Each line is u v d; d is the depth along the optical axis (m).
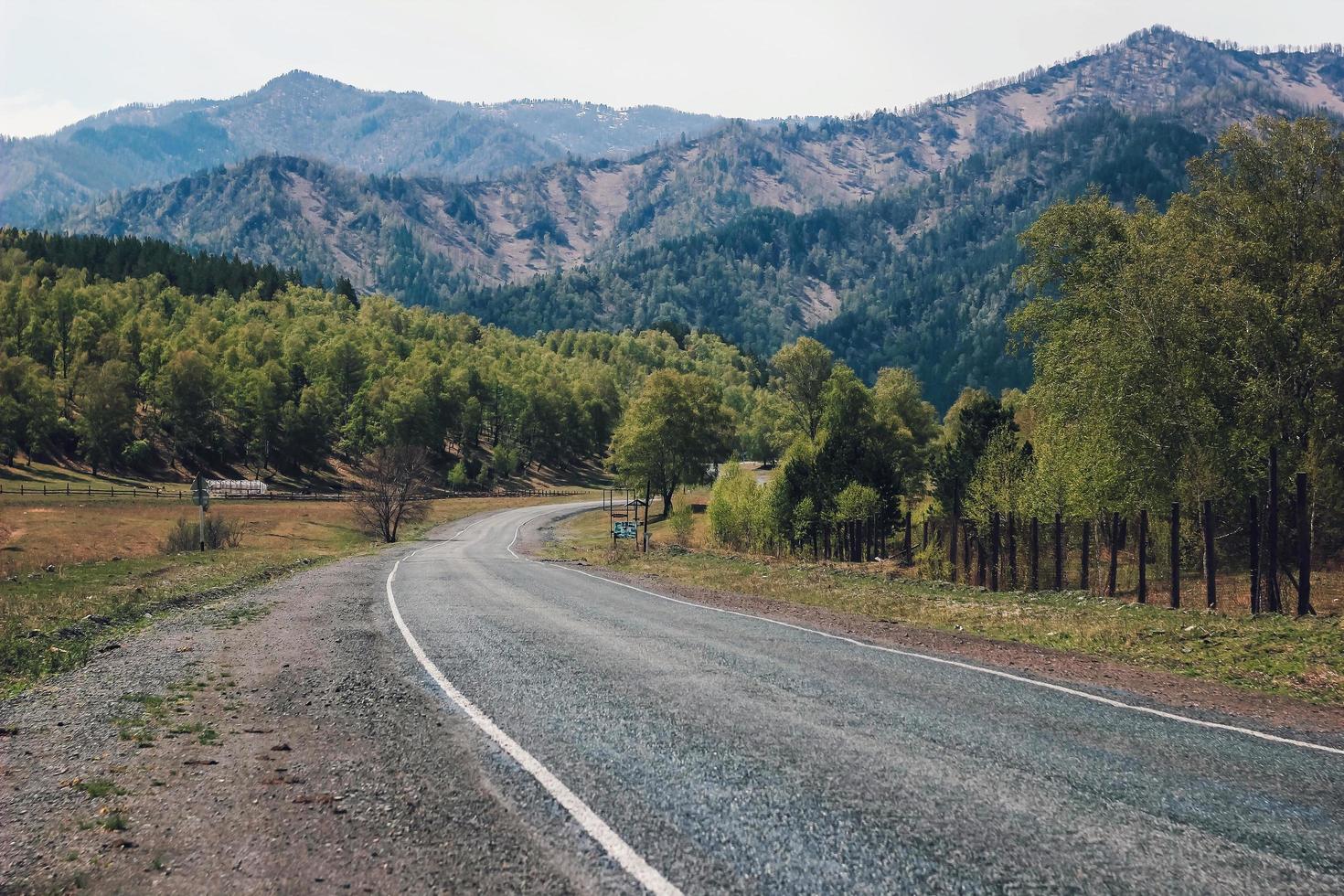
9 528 57.19
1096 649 12.12
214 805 5.15
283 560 33.75
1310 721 7.37
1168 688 8.78
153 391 125.69
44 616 15.65
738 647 11.02
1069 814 4.88
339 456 135.88
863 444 47.94
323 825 4.80
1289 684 9.36
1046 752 6.15
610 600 17.92
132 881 4.08
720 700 7.80
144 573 26.67
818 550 44.81
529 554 44.28
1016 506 28.27
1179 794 5.24
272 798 5.26
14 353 134.12
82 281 176.62
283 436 125.31
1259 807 5.01
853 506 38.38
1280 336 23.77
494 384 154.88
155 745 6.53
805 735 6.57
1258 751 6.27
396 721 7.18
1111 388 26.70
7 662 10.52
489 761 5.96
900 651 10.90
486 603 17.28
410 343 190.00
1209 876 4.07
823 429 51.28
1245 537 27.06
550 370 192.38
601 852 4.34
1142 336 26.16
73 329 138.50
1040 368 35.03
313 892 3.94
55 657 10.79
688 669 9.39
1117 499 25.83
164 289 188.88
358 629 13.21
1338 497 23.91
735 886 3.94
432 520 87.31
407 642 11.74
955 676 9.12
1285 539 23.38
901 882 3.98
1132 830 4.64
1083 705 7.75
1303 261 26.72
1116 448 25.92
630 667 9.57
